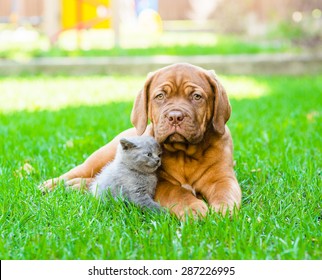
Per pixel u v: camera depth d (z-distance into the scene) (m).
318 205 6.38
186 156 6.70
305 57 21.17
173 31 41.47
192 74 6.56
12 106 14.45
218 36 35.44
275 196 6.66
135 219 5.84
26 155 8.79
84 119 12.03
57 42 25.42
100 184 6.56
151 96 6.61
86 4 28.28
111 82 19.06
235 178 6.77
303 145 9.20
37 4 36.47
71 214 5.96
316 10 22.94
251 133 10.27
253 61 21.06
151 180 6.39
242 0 34.78
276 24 24.83
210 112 6.61
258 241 5.22
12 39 30.03
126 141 6.33
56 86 18.25
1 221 5.84
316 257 5.04
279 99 14.80
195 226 5.58
